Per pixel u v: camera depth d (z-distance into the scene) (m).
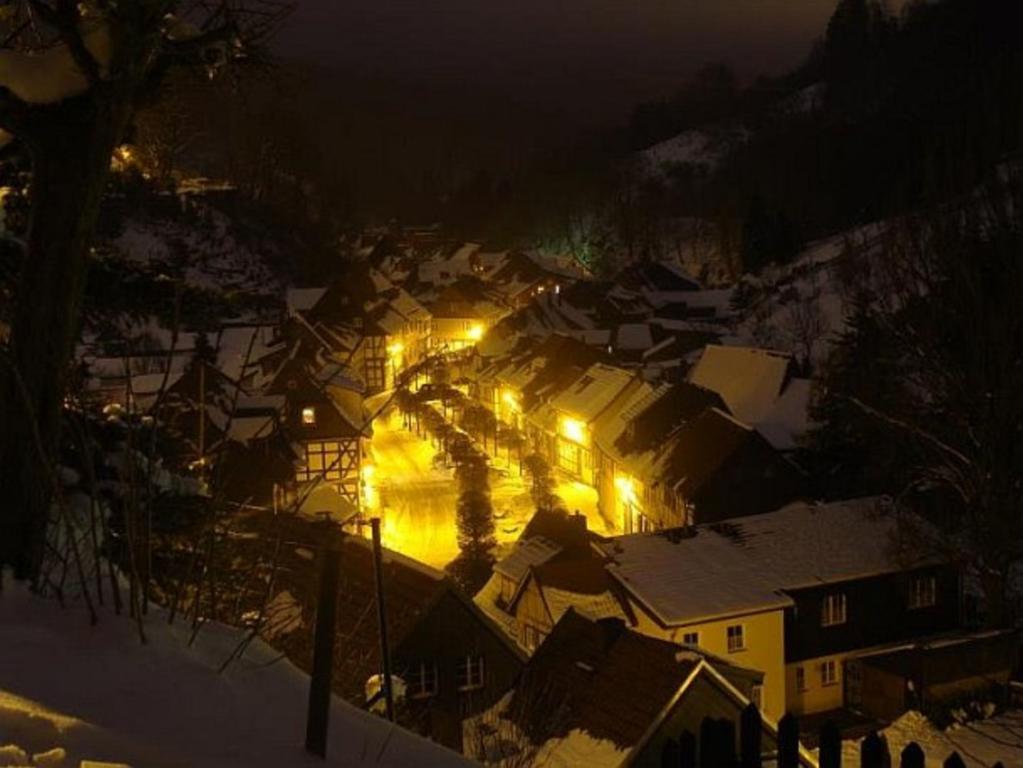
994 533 24.33
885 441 30.02
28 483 4.75
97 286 7.55
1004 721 21.77
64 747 3.18
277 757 3.54
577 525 27.05
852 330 43.66
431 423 47.72
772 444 35.38
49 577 4.72
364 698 8.33
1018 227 28.27
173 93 5.69
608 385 44.16
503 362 56.44
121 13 4.84
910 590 25.78
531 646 24.34
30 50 5.84
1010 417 24.48
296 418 33.00
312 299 55.69
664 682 15.72
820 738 4.42
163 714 3.68
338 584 3.72
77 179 4.98
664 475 34.84
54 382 4.93
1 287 6.23
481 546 32.12
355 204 105.81
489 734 14.16
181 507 5.60
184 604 5.08
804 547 26.23
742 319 67.00
